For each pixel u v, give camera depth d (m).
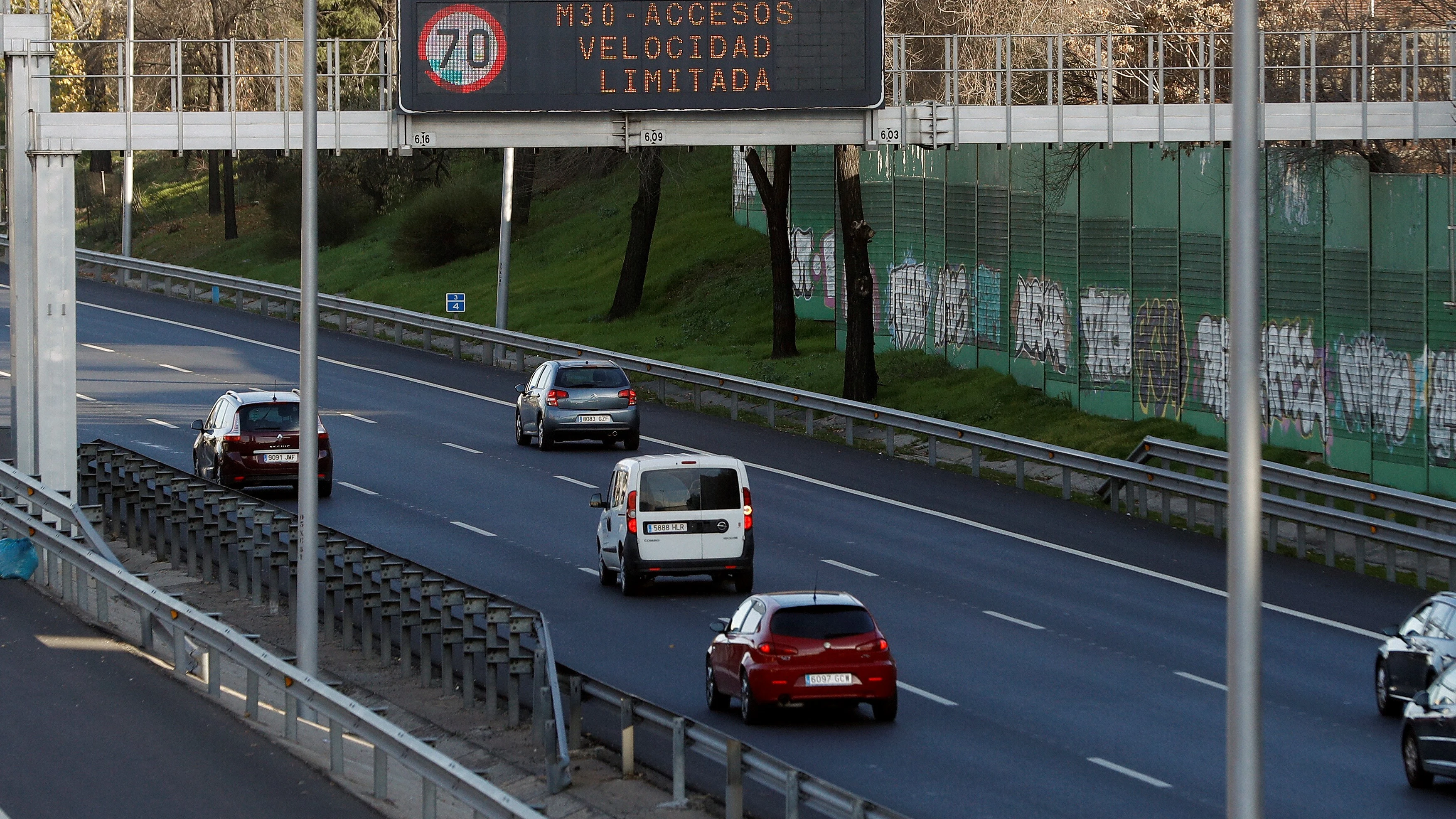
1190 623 85.75
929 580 95.31
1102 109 112.81
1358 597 93.81
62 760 54.72
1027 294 157.75
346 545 79.88
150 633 71.06
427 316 194.50
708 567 91.25
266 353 186.75
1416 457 116.94
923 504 119.44
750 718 65.81
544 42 106.88
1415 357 116.81
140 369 171.88
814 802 48.53
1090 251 147.75
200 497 92.31
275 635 82.00
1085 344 148.75
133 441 135.12
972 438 130.75
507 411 158.62
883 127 110.19
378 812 50.31
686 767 62.12
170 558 97.31
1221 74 168.50
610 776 60.28
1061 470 133.12
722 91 107.50
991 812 53.81
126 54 105.00
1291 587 96.12
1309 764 60.78
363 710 53.66
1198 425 136.50
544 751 62.91
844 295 185.62
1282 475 109.50
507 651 67.88
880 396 162.75
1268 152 129.38
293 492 120.38
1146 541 108.25
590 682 63.28
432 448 138.25
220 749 56.59
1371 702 71.06
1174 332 139.12
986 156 163.50
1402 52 116.38
